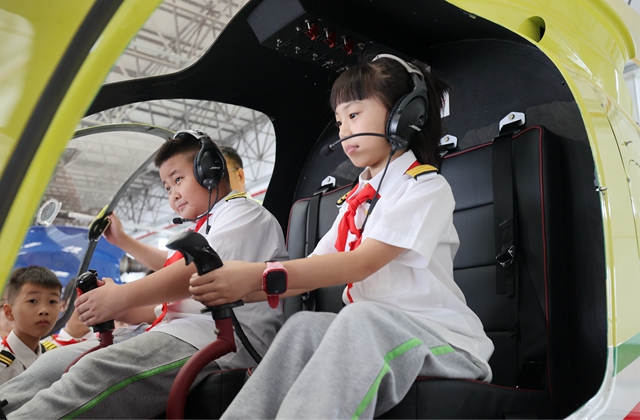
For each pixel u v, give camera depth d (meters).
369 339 0.77
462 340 1.00
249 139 8.90
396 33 1.67
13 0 0.63
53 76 0.60
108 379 1.04
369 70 1.18
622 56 1.57
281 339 0.81
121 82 1.66
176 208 1.46
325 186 2.00
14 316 1.66
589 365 1.28
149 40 7.54
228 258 1.30
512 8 1.34
